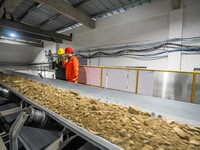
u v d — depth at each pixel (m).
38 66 8.23
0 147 1.03
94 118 0.71
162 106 0.86
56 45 6.84
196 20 2.87
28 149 0.95
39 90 1.35
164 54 3.34
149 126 0.63
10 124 1.62
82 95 1.18
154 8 3.51
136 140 0.52
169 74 2.56
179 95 2.47
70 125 0.65
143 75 2.89
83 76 4.13
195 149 0.47
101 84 3.67
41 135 1.12
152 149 0.47
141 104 0.91
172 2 3.10
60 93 1.24
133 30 3.96
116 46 4.40
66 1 3.85
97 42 4.98
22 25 4.12
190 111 0.77
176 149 0.47
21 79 2.17
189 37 2.96
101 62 4.89
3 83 1.92
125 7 4.05
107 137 0.54
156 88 2.73
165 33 3.34
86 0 3.77
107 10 4.28
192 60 2.93
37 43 7.64
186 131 0.58
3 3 3.15
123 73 3.21
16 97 2.07
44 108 0.88
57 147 1.00
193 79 2.32
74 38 5.93
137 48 3.88
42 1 3.07
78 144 0.97
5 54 7.70
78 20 4.20
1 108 1.84
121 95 1.13
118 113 0.78
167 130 0.59
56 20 5.18
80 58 5.66
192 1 2.90
